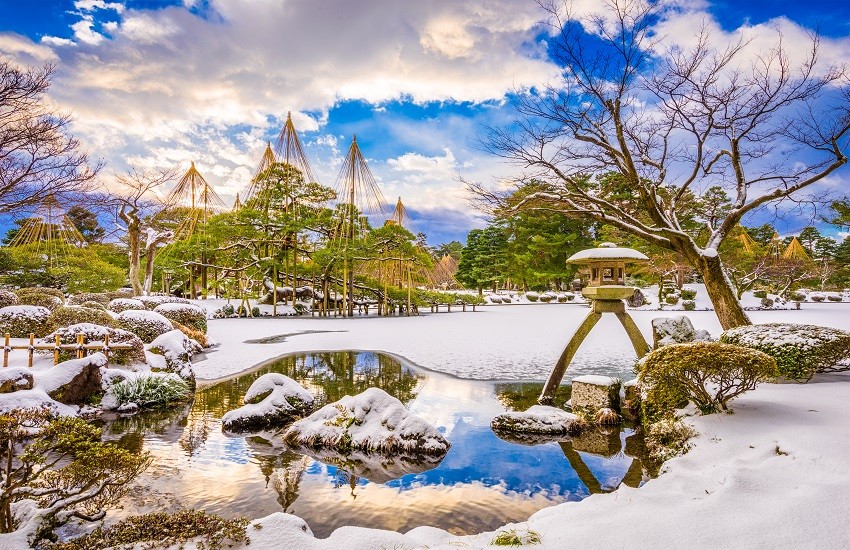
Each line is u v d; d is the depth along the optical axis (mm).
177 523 2871
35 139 9734
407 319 26297
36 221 25594
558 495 4402
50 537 3191
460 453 5582
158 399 7891
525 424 6383
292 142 33719
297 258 33844
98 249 33000
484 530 3725
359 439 5770
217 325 21594
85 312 10523
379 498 4352
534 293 46031
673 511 3035
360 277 33812
